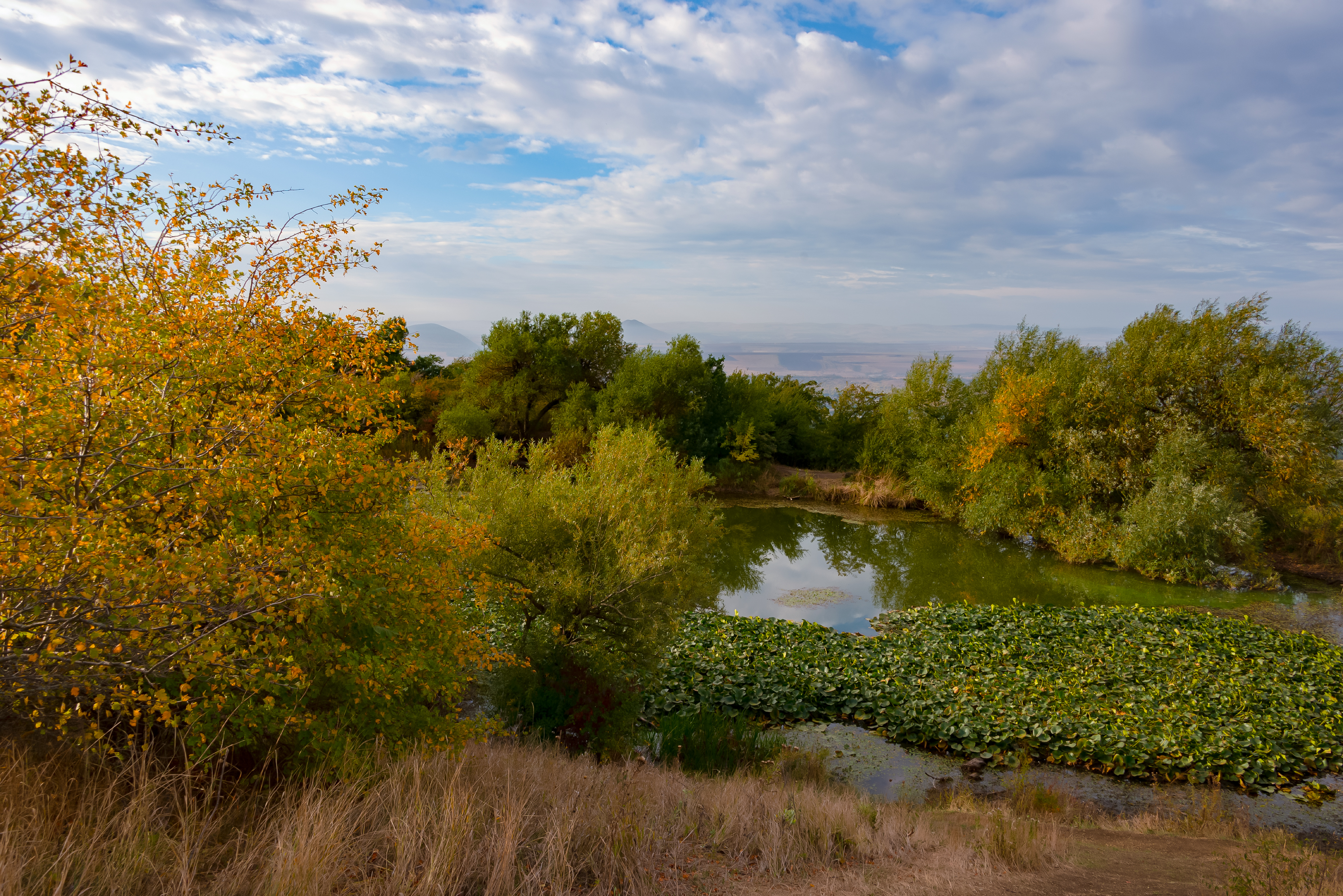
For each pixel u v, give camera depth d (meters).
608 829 4.15
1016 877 4.52
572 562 8.82
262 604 3.71
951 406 31.95
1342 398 21.20
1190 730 9.62
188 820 3.34
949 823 6.57
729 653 13.05
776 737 9.72
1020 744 9.70
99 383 3.30
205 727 3.81
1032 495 25.03
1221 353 22.09
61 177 3.17
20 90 3.09
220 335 4.26
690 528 11.41
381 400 5.24
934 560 23.75
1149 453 23.25
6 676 2.99
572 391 35.31
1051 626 14.92
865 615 17.25
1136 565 21.50
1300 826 7.71
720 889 3.83
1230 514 20.06
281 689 4.19
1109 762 9.11
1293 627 16.12
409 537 5.15
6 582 2.87
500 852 3.48
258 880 2.99
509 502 9.04
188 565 3.24
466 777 4.62
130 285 3.97
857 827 5.27
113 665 3.10
